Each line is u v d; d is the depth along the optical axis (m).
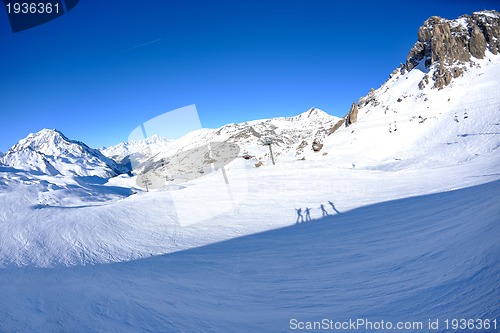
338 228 11.43
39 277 6.37
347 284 5.47
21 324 3.63
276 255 8.57
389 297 4.50
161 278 6.69
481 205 8.56
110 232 13.17
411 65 84.38
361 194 19.88
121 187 106.94
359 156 53.53
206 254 9.49
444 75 68.75
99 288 5.38
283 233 11.88
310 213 15.61
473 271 4.35
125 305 4.57
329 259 7.49
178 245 11.31
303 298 5.09
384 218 12.00
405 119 62.03
